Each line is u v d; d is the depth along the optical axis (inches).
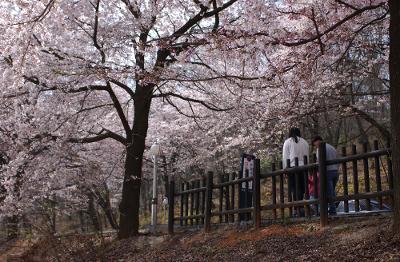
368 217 263.3
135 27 430.9
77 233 395.5
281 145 625.9
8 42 342.3
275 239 283.4
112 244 432.8
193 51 301.4
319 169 283.7
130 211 484.4
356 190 269.3
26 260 400.2
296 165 311.7
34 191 537.0
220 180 409.7
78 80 438.0
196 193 420.8
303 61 322.3
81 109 503.5
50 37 383.2
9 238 496.4
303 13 301.0
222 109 516.4
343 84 528.1
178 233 416.8
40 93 474.9
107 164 702.5
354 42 410.6
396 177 219.1
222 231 358.0
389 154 248.5
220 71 430.0
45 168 515.8
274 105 486.6
